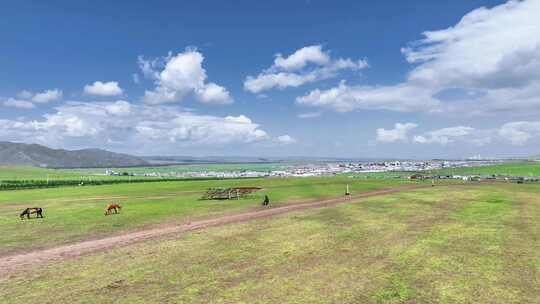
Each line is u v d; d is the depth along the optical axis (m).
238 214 43.12
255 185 98.69
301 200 57.91
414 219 36.88
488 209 43.59
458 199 55.00
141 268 21.00
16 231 33.88
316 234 29.89
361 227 32.75
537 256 22.59
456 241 26.86
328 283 18.09
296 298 16.16
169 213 44.78
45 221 39.88
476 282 18.05
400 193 67.38
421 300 15.86
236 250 24.95
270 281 18.47
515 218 36.91
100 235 31.58
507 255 22.91
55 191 95.00
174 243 27.44
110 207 45.16
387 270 20.09
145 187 104.62
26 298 16.59
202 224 36.25
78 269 21.05
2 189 107.88
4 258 24.12
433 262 21.56
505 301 15.68
